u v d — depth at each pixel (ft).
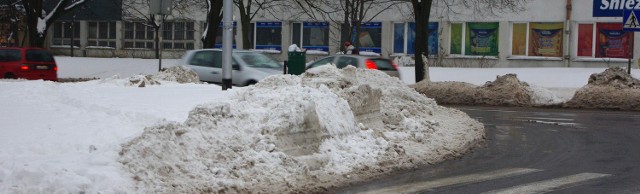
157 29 174.29
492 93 84.12
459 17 155.94
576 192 30.78
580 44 145.59
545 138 50.96
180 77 72.64
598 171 36.73
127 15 189.88
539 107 80.64
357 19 149.59
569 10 145.18
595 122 62.75
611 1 140.67
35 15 125.70
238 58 76.74
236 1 140.67
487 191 30.81
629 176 35.19
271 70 76.43
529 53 150.61
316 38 172.24
